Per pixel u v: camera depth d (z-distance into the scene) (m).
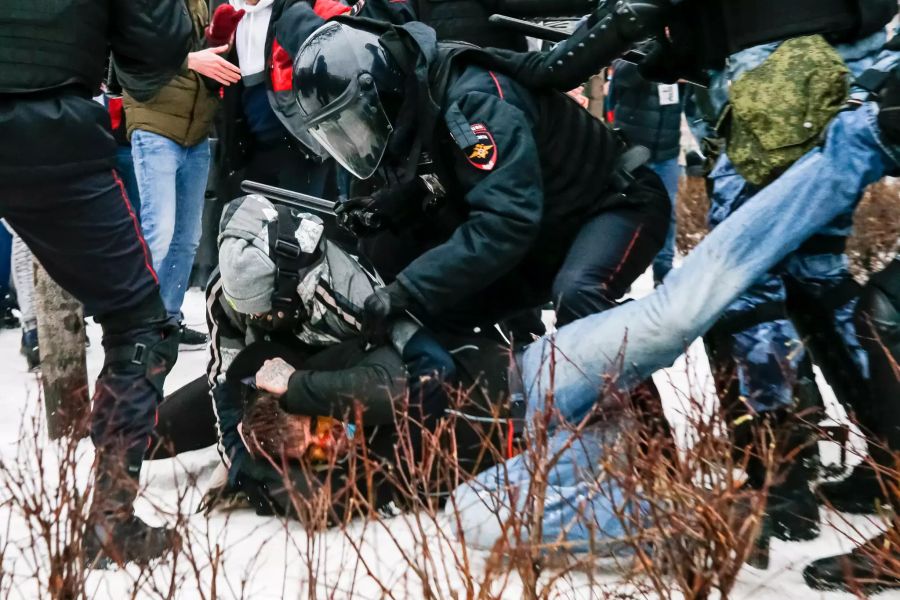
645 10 3.40
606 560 3.09
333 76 3.45
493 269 3.44
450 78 3.53
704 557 2.69
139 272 3.24
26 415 4.66
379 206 3.71
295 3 5.00
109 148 3.14
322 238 3.58
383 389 3.42
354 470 2.88
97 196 3.11
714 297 3.19
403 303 3.47
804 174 3.17
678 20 3.52
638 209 3.75
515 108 3.51
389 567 3.11
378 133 3.53
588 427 3.26
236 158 5.64
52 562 2.66
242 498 3.66
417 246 3.86
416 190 3.65
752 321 3.35
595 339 3.27
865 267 5.86
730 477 2.69
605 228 3.68
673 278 3.25
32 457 3.99
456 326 3.84
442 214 3.67
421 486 3.53
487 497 3.24
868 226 5.93
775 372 3.32
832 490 3.57
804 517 3.28
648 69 3.72
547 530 3.06
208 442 4.04
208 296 3.70
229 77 5.17
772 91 3.25
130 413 3.22
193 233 5.59
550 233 3.74
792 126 3.23
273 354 3.63
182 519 2.81
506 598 2.89
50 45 2.99
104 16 3.12
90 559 3.10
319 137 3.57
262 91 5.45
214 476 3.74
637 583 2.71
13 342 6.41
